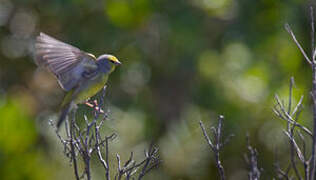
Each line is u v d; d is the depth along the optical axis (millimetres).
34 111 16375
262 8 16219
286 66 16500
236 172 16953
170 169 16375
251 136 16812
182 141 16453
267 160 16578
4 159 15859
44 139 15953
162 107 16969
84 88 8539
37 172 15844
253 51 16328
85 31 16406
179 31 15867
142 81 16766
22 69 16891
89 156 7137
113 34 16297
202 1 16203
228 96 16781
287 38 16016
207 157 16594
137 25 16469
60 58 7988
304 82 16359
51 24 16797
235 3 16266
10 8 16641
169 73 16812
